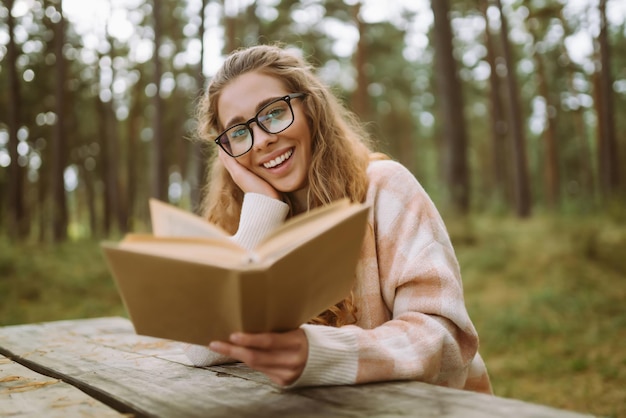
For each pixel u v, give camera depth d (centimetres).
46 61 1728
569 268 793
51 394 115
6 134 1769
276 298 87
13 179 1380
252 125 141
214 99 147
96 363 149
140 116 2561
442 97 1235
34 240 1416
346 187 143
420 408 92
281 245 87
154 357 155
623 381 443
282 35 1678
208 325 92
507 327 604
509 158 2741
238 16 1712
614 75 2373
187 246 87
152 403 104
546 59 2320
